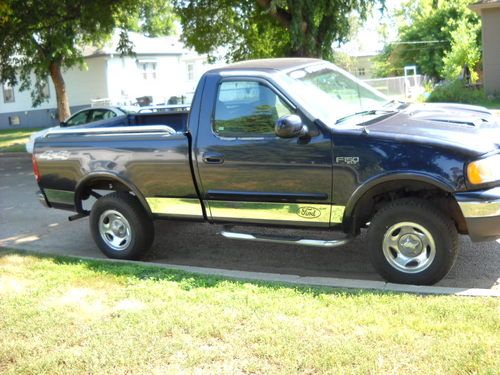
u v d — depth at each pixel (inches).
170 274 227.0
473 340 152.5
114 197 262.2
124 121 343.0
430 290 195.2
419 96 1111.6
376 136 202.5
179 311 186.4
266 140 220.4
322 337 161.5
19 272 243.0
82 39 979.9
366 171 203.9
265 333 165.6
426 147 196.1
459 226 209.5
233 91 229.1
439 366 141.0
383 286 202.1
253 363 151.3
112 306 197.5
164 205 250.4
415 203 200.8
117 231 267.7
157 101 1467.8
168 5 949.2
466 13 1913.1
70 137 271.1
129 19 884.6
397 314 173.3
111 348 165.0
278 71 228.2
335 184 210.5
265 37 681.6
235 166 227.5
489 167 192.5
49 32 783.1
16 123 1508.4
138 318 183.2
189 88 1649.9
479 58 1483.8
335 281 209.9
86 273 234.8
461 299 181.9
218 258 266.8
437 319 167.8
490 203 190.1
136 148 250.2
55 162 275.3
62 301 204.8
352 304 183.2
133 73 1451.8
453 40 1670.8
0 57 833.5
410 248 204.8
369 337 158.9
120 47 812.6
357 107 236.1
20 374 156.1
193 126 236.1
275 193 222.1
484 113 237.0
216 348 161.2
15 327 184.2
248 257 264.7
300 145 213.8
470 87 1120.2
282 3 534.9
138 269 236.2
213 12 672.4
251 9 640.4
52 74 1011.9
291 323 171.8
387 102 253.1
